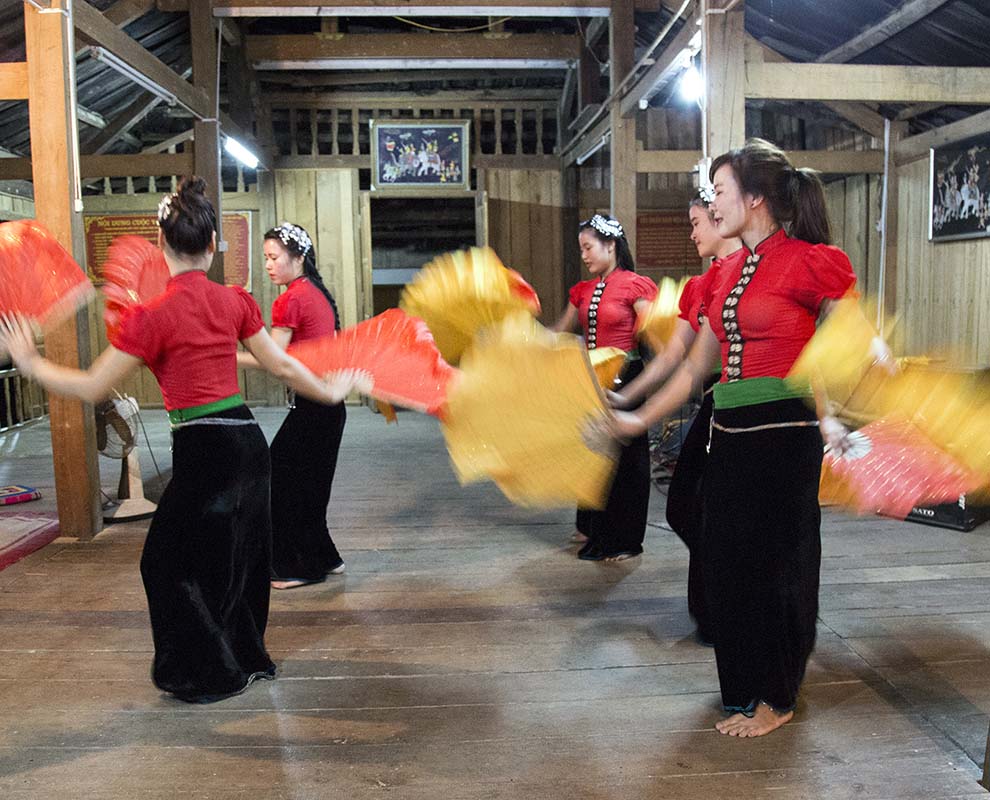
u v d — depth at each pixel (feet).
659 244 30.68
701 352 7.72
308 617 10.52
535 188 32.14
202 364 7.77
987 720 7.66
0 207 29.19
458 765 7.04
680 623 10.14
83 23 14.85
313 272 11.33
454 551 13.37
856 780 6.73
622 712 7.92
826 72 14.44
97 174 23.13
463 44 27.53
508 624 10.19
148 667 9.06
